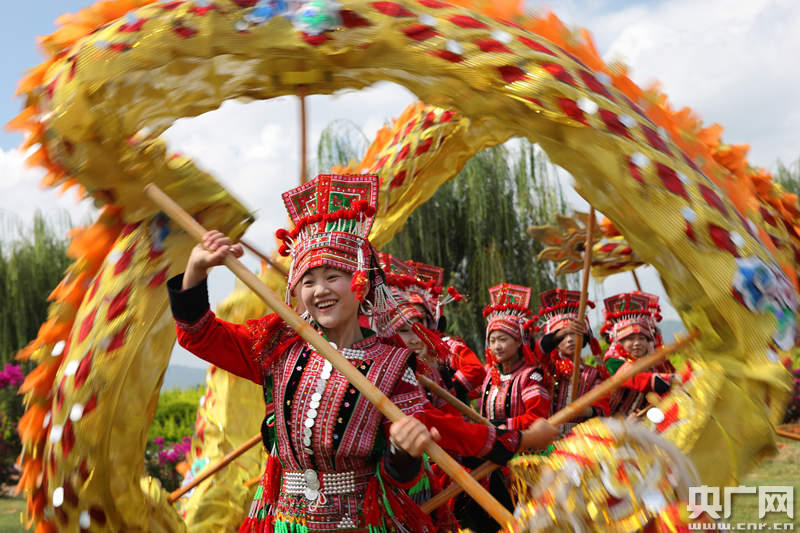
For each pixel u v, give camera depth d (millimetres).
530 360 4992
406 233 14531
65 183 2605
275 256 4473
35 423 2848
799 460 9172
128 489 2893
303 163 3047
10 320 18625
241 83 2760
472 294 14562
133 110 2570
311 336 2297
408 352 2572
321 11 2510
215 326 2537
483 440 2451
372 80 2760
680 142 2732
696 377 2449
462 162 4832
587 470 2217
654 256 2471
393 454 2328
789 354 2338
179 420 14445
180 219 2480
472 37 2480
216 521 4117
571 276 14719
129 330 2803
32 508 2863
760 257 2400
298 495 2500
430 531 2555
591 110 2344
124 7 2652
